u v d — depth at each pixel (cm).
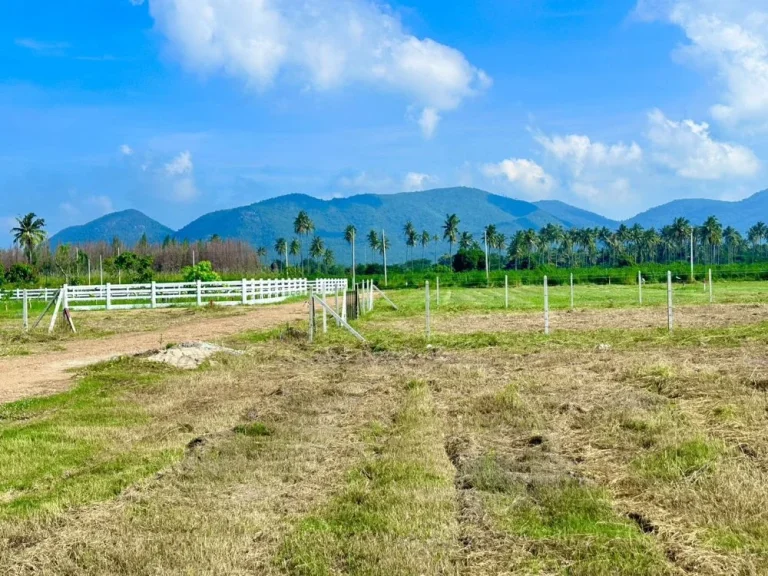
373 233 14150
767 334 1603
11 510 650
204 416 1034
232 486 703
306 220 14650
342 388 1226
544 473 694
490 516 586
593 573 480
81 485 714
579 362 1369
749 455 696
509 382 1193
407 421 944
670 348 1507
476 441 826
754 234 17312
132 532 583
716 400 919
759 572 466
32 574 519
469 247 14500
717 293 4131
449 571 495
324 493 676
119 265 7381
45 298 4366
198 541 557
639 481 653
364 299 3631
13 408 1129
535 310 3072
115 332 2488
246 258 12656
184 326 2667
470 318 2767
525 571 491
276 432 914
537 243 14638
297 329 2212
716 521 550
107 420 1030
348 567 514
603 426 857
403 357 1617
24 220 8462
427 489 660
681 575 471
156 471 760
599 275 6875
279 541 562
